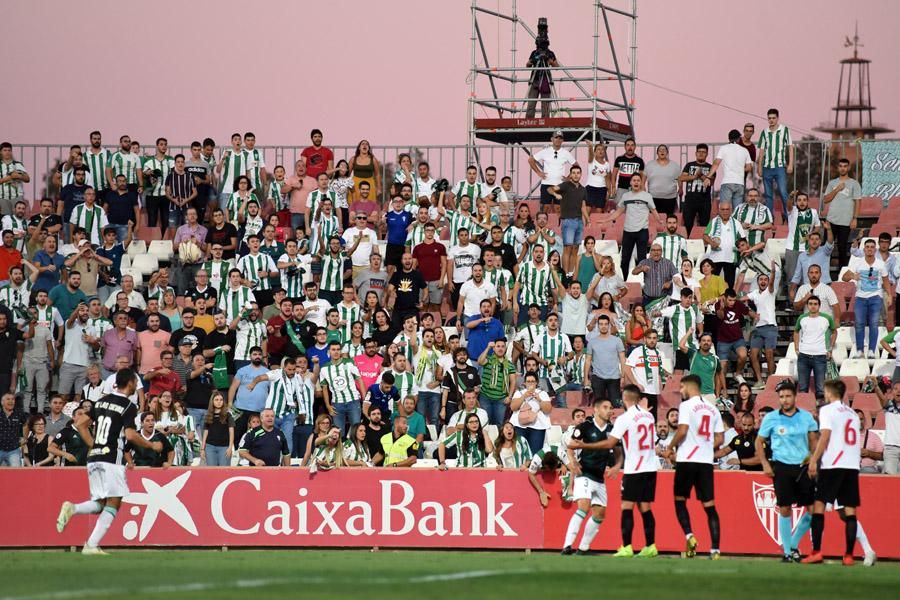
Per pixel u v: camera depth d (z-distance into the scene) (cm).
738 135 6103
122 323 5109
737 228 5566
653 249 5419
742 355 5206
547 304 5444
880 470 4488
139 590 2372
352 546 4066
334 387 4716
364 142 6359
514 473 4038
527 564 3238
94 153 6375
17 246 6119
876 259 5428
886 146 6662
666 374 4947
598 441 3641
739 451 4144
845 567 3312
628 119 7256
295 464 4600
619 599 2338
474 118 7150
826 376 5025
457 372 4800
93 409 4453
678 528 3928
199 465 4506
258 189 6388
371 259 5616
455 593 2384
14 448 4575
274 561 3328
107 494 3534
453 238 5903
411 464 4300
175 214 6372
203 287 5338
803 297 5394
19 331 5241
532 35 7325
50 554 3669
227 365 5025
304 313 5084
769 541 3881
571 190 5772
